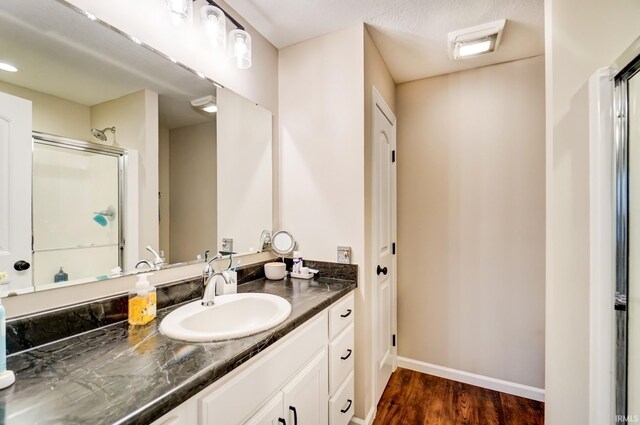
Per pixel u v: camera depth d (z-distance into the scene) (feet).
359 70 5.47
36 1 2.90
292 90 6.20
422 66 7.00
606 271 3.38
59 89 3.08
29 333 2.72
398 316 7.85
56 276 3.00
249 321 4.21
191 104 4.48
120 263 3.59
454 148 7.29
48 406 1.91
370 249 5.77
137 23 3.69
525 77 6.63
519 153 6.68
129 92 3.69
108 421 1.75
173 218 4.23
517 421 5.75
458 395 6.61
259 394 2.97
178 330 2.98
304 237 6.02
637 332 3.23
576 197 3.69
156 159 4.03
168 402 2.01
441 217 7.41
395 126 7.66
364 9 5.08
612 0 3.54
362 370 5.47
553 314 3.84
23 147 2.82
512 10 5.04
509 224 6.76
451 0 4.82
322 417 4.22
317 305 4.00
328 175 5.77
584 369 3.66
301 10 5.11
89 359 2.53
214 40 4.44
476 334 7.06
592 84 3.48
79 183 3.23
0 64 2.69
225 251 5.09
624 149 3.24
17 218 2.77
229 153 5.17
